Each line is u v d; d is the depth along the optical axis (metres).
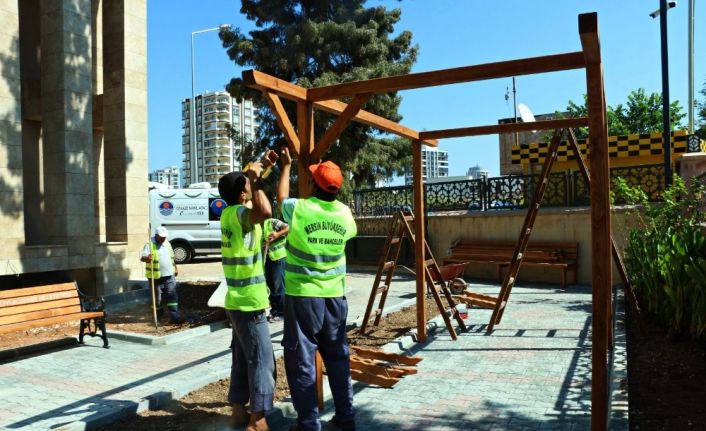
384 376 5.42
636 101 29.89
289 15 17.61
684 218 9.12
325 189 4.19
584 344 7.02
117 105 11.53
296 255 4.04
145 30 11.94
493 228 13.99
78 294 7.41
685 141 14.00
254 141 18.66
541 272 13.31
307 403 3.93
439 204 15.66
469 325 8.42
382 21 17.98
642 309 8.52
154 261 8.62
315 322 4.00
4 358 6.75
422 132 7.18
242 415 4.36
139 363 6.49
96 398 5.09
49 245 9.78
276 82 4.47
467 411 4.73
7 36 9.10
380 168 20.19
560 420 4.48
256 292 4.11
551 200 13.66
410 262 15.81
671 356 6.06
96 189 12.69
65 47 10.05
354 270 16.59
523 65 3.99
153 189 20.52
